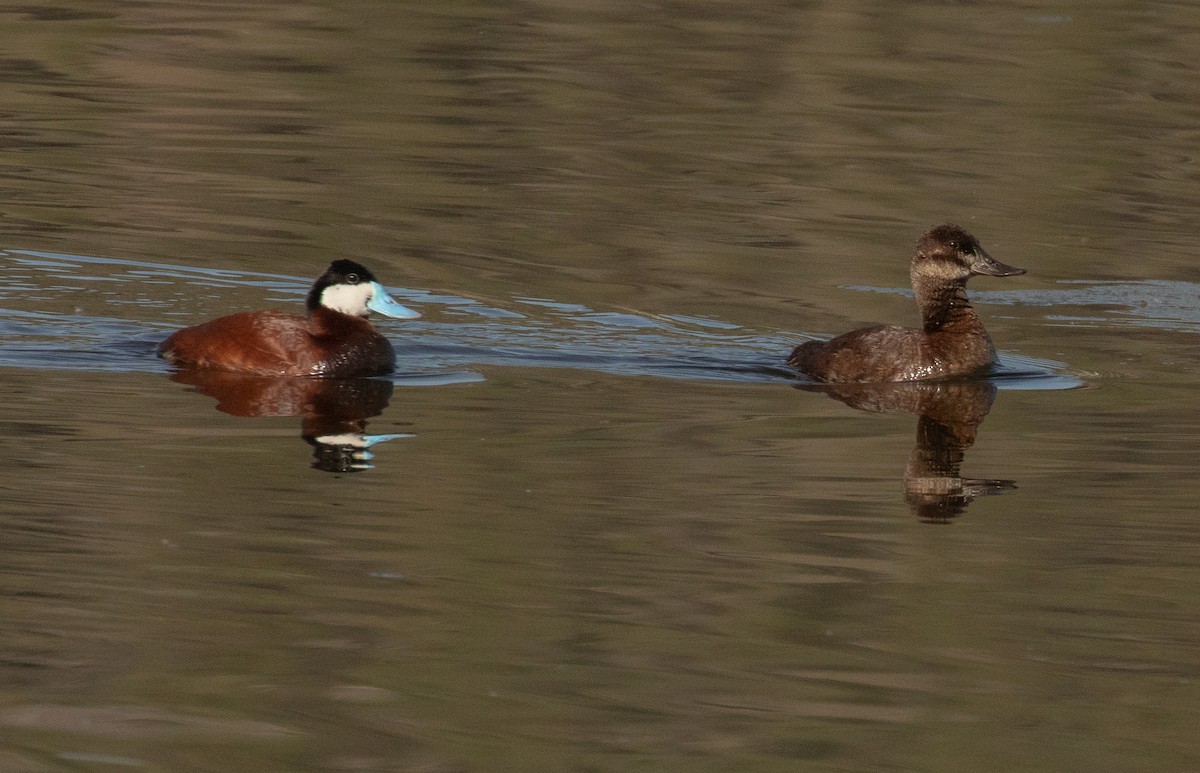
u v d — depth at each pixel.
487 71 27.66
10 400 13.14
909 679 8.91
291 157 22.75
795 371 15.35
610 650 9.09
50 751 7.69
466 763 7.78
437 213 20.50
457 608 9.52
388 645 9.00
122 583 9.62
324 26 30.34
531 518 11.01
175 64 27.33
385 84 26.67
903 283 18.50
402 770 7.67
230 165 22.25
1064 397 14.65
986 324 17.27
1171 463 12.61
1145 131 25.08
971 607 9.86
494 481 11.75
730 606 9.75
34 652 8.70
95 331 15.44
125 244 18.56
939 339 15.29
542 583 9.94
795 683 8.79
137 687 8.38
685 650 9.14
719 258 19.06
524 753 7.91
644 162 23.03
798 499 11.65
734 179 22.31
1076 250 19.88
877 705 8.60
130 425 12.65
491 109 25.55
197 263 18.06
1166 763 8.04
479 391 14.21
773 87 27.00
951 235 15.34
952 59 28.77
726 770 7.82
